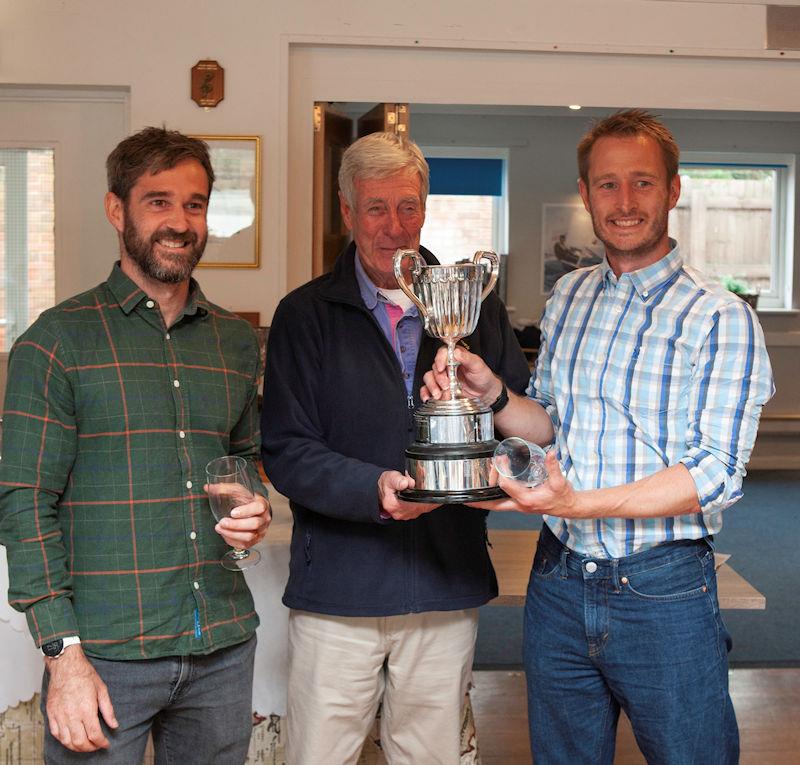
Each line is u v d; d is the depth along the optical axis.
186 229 1.79
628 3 4.47
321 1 4.38
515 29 4.45
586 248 8.90
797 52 4.54
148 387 1.79
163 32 4.35
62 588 1.72
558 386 1.98
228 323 1.97
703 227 8.99
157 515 1.78
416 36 4.41
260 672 2.51
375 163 1.99
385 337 2.02
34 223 4.60
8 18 4.30
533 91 4.55
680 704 1.85
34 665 2.52
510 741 3.15
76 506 1.77
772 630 4.23
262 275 4.48
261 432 2.05
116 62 4.35
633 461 1.85
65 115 4.53
